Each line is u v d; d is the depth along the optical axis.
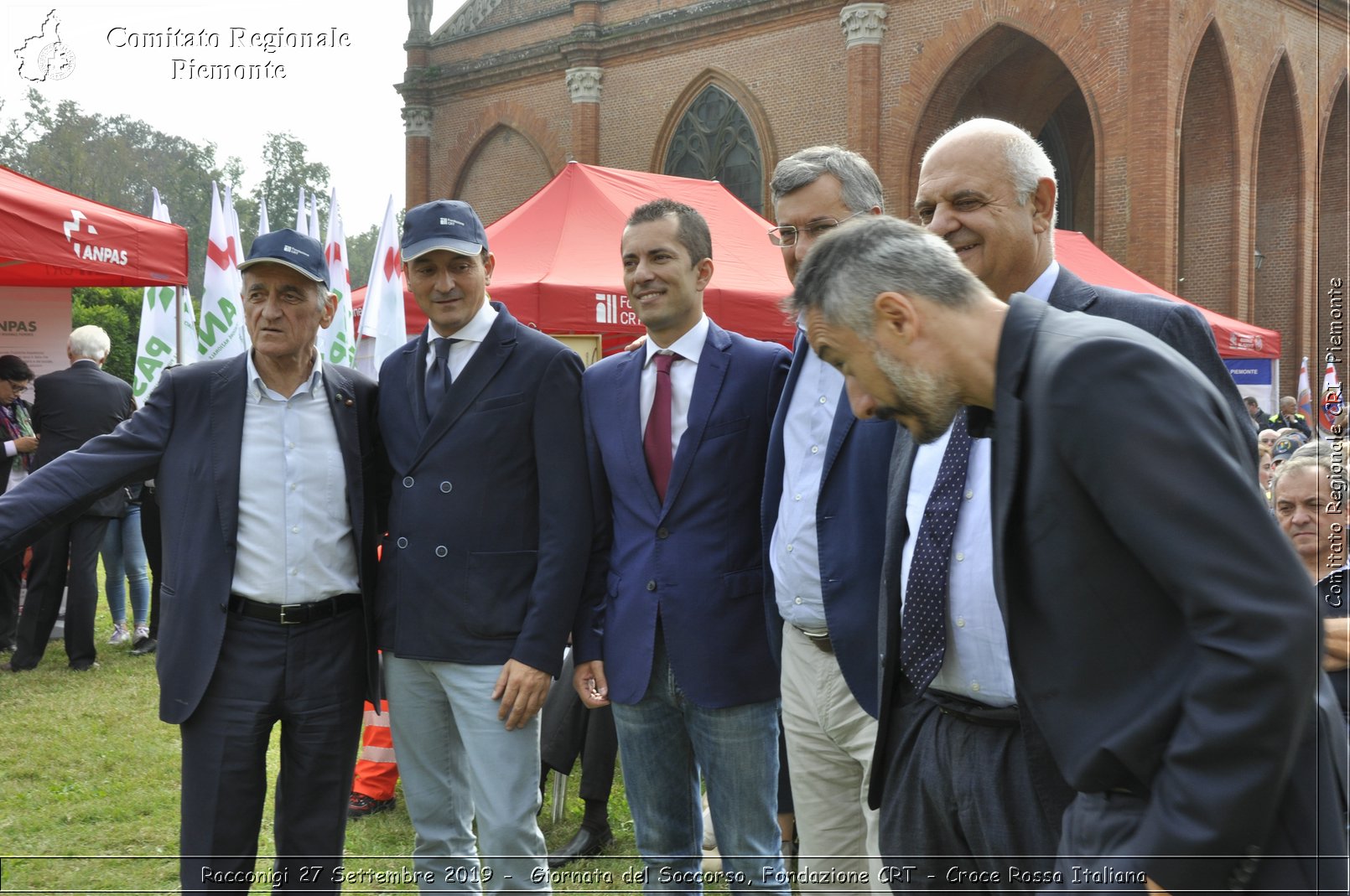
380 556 3.33
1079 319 1.50
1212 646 1.27
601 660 2.86
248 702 2.71
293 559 2.75
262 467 2.77
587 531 2.81
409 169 28.89
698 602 2.68
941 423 1.60
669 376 2.83
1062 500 1.42
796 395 2.63
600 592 2.90
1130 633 1.41
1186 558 1.29
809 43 22.30
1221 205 19.92
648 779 2.82
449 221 2.82
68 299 8.80
